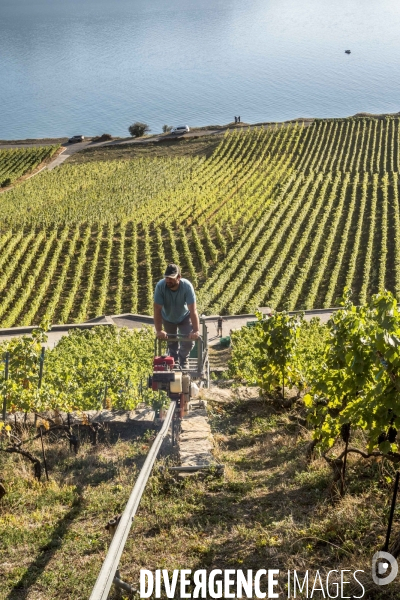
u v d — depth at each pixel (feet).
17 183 281.13
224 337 124.36
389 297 21.04
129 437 33.24
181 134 343.46
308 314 146.92
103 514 22.59
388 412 21.29
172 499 23.21
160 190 252.83
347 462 25.12
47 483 25.98
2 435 32.65
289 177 256.93
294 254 181.37
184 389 30.66
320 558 18.63
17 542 20.98
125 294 162.09
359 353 23.38
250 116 612.29
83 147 338.34
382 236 194.29
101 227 205.26
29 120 621.72
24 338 36.04
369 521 20.16
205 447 27.96
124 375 44.93
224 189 249.75
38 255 183.93
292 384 37.35
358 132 316.81
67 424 34.19
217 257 184.24
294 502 22.61
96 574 18.57
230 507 22.50
